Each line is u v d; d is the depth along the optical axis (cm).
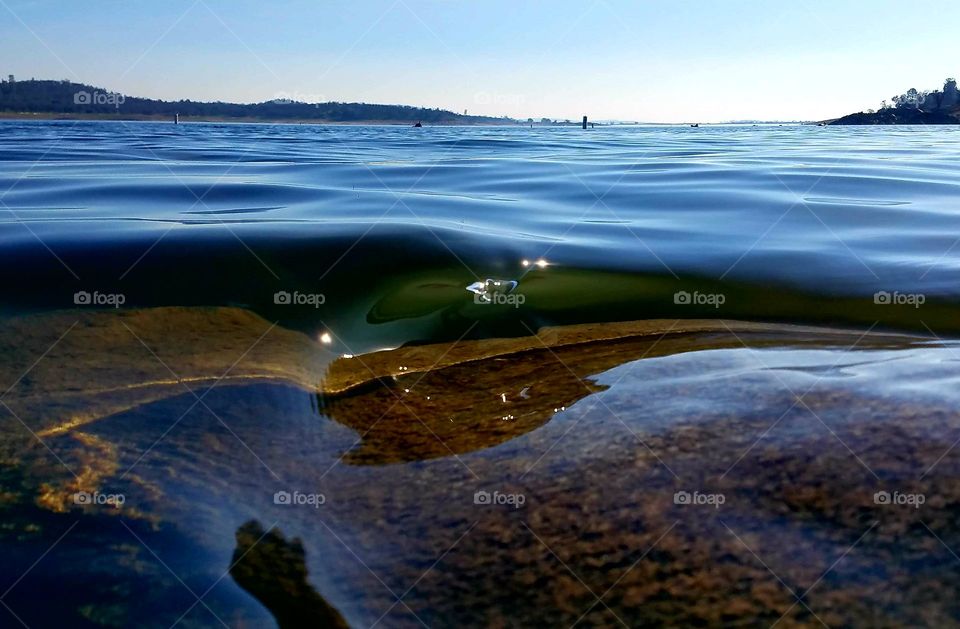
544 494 199
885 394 228
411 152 1544
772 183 856
